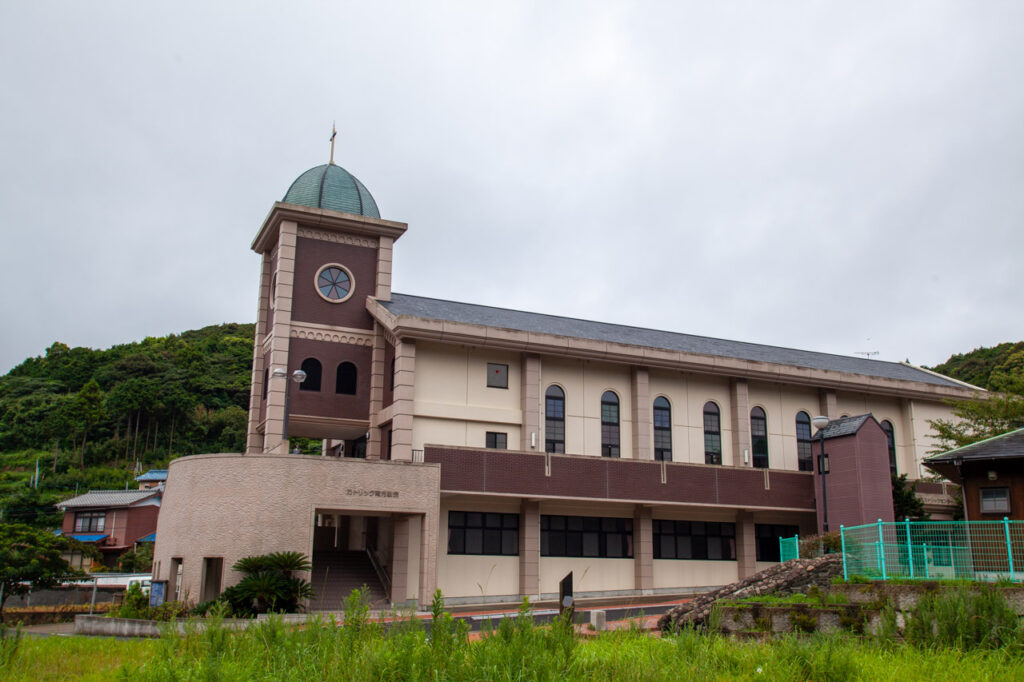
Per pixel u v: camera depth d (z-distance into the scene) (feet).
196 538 94.89
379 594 104.01
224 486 95.35
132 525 217.97
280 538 93.61
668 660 43.50
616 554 122.01
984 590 51.67
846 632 56.13
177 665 39.81
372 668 37.27
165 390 325.01
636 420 126.11
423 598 99.76
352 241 128.06
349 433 128.36
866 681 40.32
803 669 43.01
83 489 271.90
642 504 121.39
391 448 113.70
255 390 130.21
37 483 268.21
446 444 110.63
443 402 113.91
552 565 116.78
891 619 53.26
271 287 132.98
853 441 122.11
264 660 40.81
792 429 139.85
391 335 117.50
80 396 314.96
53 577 136.26
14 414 327.88
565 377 123.85
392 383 119.34
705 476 124.67
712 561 129.29
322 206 128.16
